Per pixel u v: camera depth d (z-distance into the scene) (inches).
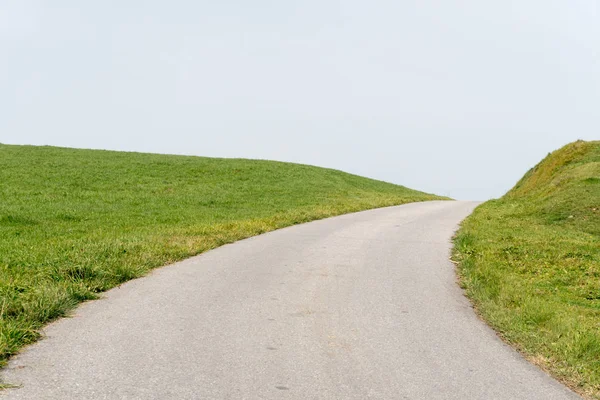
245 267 412.8
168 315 273.9
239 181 1432.1
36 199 963.3
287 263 435.5
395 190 1763.0
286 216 794.8
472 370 215.8
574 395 195.9
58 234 590.9
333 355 224.4
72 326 251.4
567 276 419.8
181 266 411.5
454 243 582.2
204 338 238.8
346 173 1941.4
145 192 1164.5
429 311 305.6
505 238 593.3
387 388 192.5
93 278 340.5
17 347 215.2
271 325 263.0
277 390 185.8
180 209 925.8
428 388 194.7
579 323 279.1
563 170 1074.1
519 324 275.6
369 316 288.4
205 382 189.9
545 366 224.8
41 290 283.9
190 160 1756.9
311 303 309.9
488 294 339.6
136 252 432.8
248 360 213.6
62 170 1387.8
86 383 185.0
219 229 610.9
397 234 647.1
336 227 710.5
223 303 301.4
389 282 377.7
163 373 196.5
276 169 1685.5
